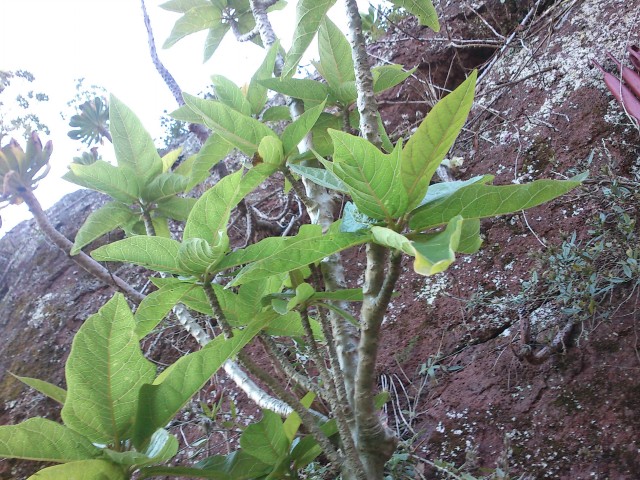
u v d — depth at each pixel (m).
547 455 0.98
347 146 0.50
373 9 2.17
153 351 1.67
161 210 1.03
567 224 1.34
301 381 0.68
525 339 1.15
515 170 1.57
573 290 1.14
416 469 0.98
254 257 0.63
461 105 0.49
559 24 1.82
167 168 1.15
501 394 1.11
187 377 0.64
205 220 0.63
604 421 0.98
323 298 0.66
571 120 1.55
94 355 0.63
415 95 2.01
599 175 1.35
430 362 1.24
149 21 1.25
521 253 1.36
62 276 2.05
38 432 0.60
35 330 1.89
